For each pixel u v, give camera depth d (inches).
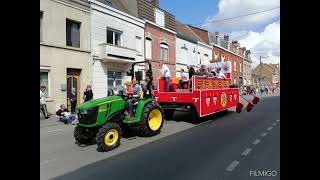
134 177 213.2
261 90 1983.3
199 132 382.6
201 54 1421.0
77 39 695.1
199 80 448.8
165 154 273.7
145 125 346.9
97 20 741.9
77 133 323.0
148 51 973.8
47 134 398.6
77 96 690.2
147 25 960.9
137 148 300.2
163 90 484.4
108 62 772.6
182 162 246.7
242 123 452.4
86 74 706.2
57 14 629.9
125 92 368.2
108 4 823.7
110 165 244.1
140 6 933.8
